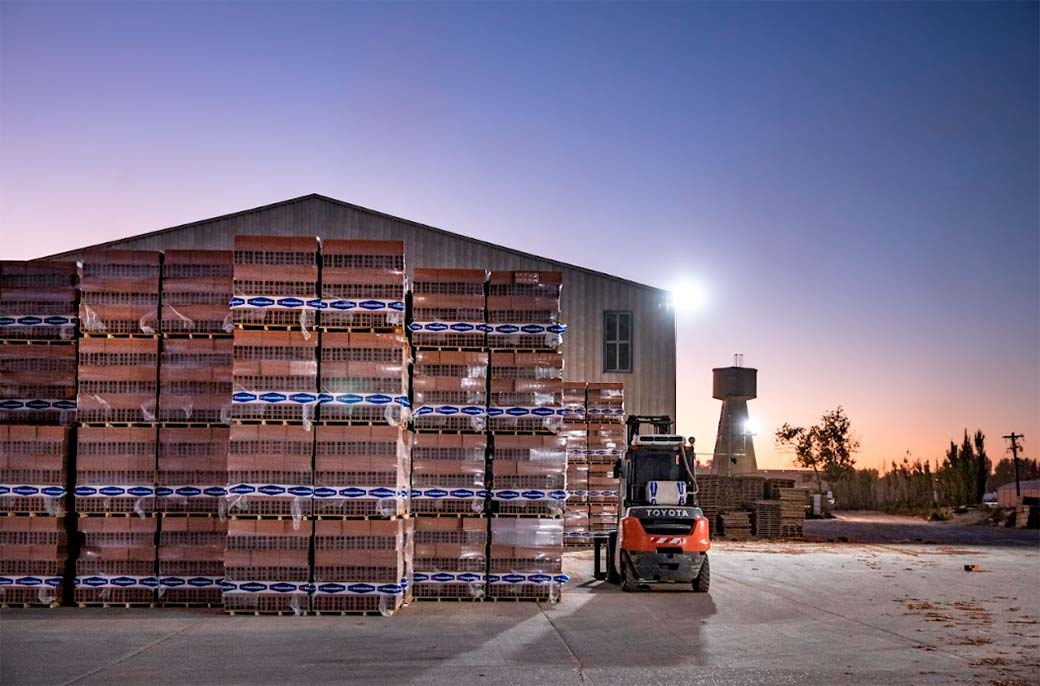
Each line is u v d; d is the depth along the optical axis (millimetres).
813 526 51312
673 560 19703
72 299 18000
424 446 18156
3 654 12609
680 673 11680
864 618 16359
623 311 33625
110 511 17203
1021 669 12023
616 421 30719
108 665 11883
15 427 17156
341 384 16969
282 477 16578
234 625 15133
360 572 16344
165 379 17438
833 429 78000
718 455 61531
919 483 91750
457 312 18594
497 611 16828
